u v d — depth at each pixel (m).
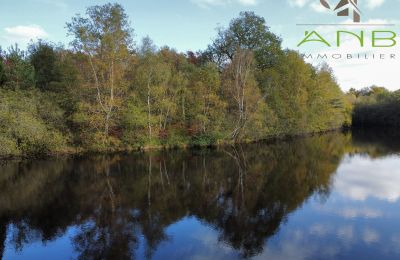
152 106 36.28
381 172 23.28
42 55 39.94
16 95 28.92
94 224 13.71
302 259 10.41
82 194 18.06
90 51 31.41
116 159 29.22
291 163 27.36
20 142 27.58
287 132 50.41
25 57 38.53
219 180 21.34
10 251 11.40
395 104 80.94
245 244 11.63
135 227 13.38
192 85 39.84
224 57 53.28
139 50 36.31
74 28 30.88
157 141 36.50
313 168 25.02
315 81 58.72
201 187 19.59
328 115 61.34
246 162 27.98
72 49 32.44
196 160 29.02
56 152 30.69
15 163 26.61
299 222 13.62
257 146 39.31
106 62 32.09
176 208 15.69
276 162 27.89
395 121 82.50
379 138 50.31
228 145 39.69
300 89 53.00
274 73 46.44
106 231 12.98
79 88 32.69
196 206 16.00
